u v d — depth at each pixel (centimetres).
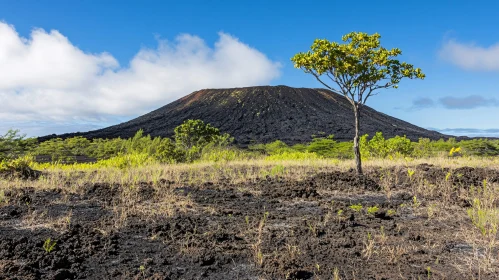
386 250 487
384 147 1723
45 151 3600
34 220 586
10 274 396
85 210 654
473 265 439
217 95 12038
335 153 2548
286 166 1238
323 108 10906
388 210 667
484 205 686
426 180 888
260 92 11800
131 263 443
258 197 786
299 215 653
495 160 1318
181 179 973
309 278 411
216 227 573
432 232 562
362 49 978
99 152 3438
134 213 629
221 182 938
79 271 420
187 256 462
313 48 1033
